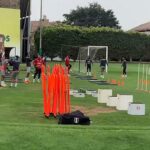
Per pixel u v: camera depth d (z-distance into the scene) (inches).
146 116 706.8
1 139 380.5
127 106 772.6
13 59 1190.3
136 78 1694.1
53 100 645.9
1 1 2349.9
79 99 926.4
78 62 2198.6
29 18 2667.3
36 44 3031.5
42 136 392.8
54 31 3038.9
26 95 964.0
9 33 2096.5
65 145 372.5
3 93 996.6
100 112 743.1
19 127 426.3
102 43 3201.3
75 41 3107.8
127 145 380.5
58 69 647.1
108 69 2279.8
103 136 401.4
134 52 3314.5
